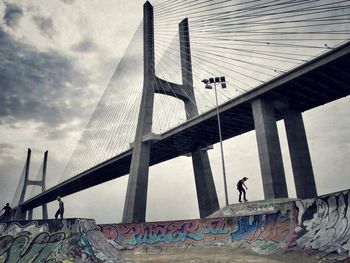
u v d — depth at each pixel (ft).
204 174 146.30
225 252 41.47
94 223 36.76
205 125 119.96
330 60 79.10
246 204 64.54
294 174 102.63
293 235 36.04
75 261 29.30
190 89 149.89
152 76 142.00
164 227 54.08
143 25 153.17
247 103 104.17
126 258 41.50
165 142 136.87
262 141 95.66
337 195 30.89
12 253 29.68
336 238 29.30
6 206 60.85
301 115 111.86
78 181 192.95
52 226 32.30
